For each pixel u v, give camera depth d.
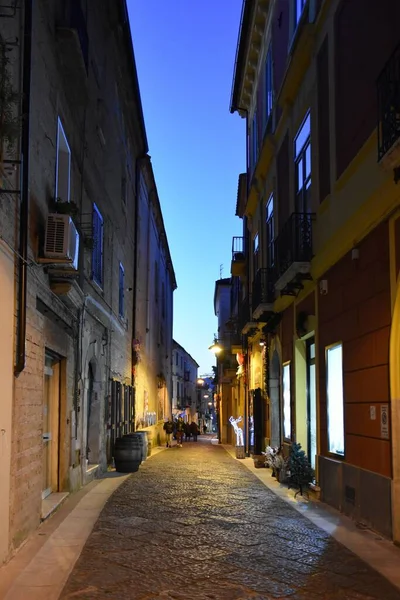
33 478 7.35
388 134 6.48
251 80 20.98
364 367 8.19
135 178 21.98
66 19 9.27
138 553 6.46
